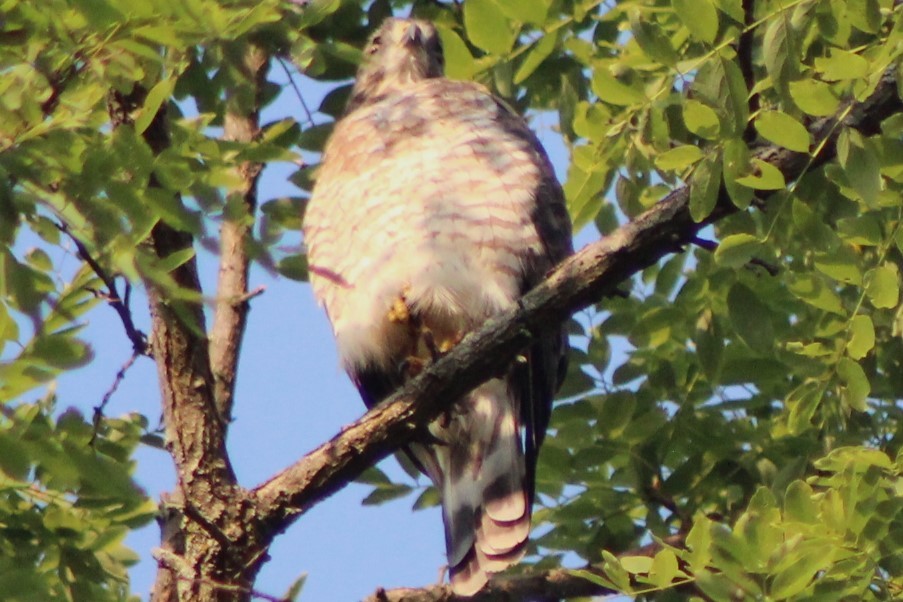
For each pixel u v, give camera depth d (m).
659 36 7.22
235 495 7.52
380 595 8.12
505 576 9.05
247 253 5.59
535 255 9.66
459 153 9.72
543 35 8.56
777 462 9.18
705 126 6.92
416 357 9.77
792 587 6.70
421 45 10.54
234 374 8.41
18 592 6.25
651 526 9.05
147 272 5.40
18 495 7.34
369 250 9.66
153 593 7.57
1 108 5.59
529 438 9.33
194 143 6.07
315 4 7.07
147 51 5.75
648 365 9.50
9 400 6.12
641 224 7.38
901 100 7.12
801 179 8.03
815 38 7.69
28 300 5.19
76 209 5.44
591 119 8.15
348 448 7.63
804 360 8.17
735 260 7.38
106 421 7.92
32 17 5.61
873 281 7.62
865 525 7.00
